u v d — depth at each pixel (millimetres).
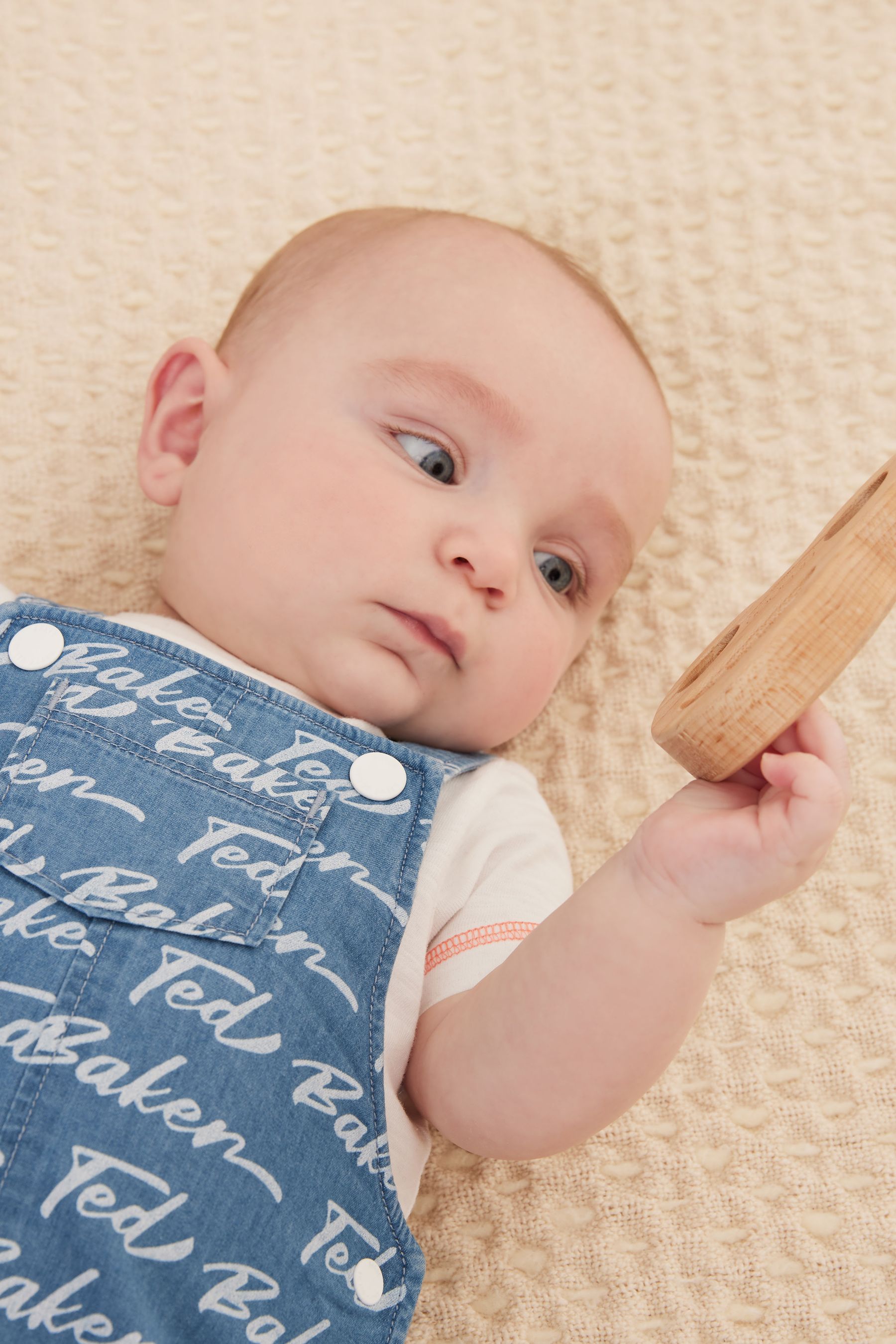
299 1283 770
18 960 757
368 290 1084
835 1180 1005
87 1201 713
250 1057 782
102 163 1442
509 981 799
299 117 1504
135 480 1306
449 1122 844
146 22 1519
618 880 729
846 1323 951
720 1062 1055
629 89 1539
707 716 645
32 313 1358
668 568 1299
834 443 1348
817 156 1488
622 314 1385
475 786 1025
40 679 883
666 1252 972
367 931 855
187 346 1158
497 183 1486
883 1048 1060
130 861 809
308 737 908
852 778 1175
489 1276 965
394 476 994
